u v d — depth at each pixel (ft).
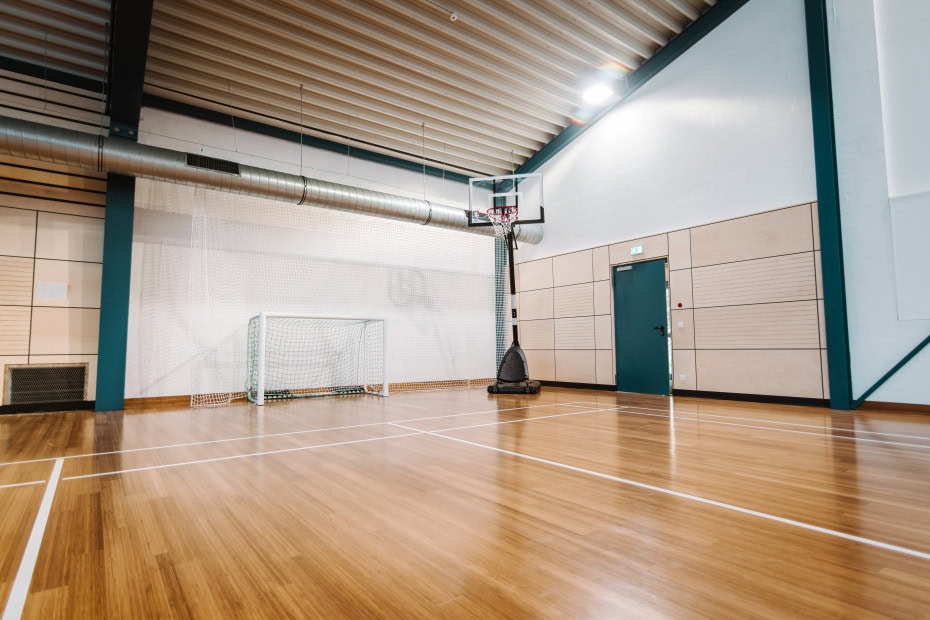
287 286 20.80
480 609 3.66
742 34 17.49
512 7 16.60
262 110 19.21
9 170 15.84
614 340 21.74
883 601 3.74
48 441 10.58
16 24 14.21
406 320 24.14
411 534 5.18
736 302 17.34
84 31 14.56
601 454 8.99
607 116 22.34
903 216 13.82
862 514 5.71
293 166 20.90
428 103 20.16
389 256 23.76
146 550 4.80
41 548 4.85
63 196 16.60
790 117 16.15
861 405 14.42
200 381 18.56
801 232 15.75
